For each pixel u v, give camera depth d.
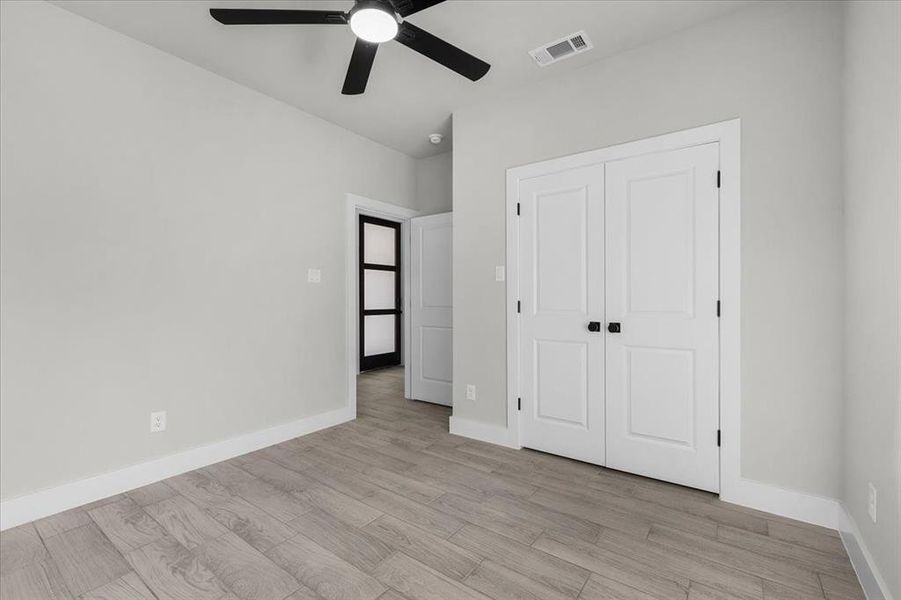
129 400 2.31
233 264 2.79
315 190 3.32
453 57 1.94
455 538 1.82
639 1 2.04
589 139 2.60
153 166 2.41
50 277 2.05
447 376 4.08
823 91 1.91
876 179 1.45
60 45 2.08
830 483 1.90
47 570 1.61
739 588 1.51
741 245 2.11
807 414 1.95
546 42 2.38
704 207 2.21
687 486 2.28
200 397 2.62
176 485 2.34
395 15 1.64
